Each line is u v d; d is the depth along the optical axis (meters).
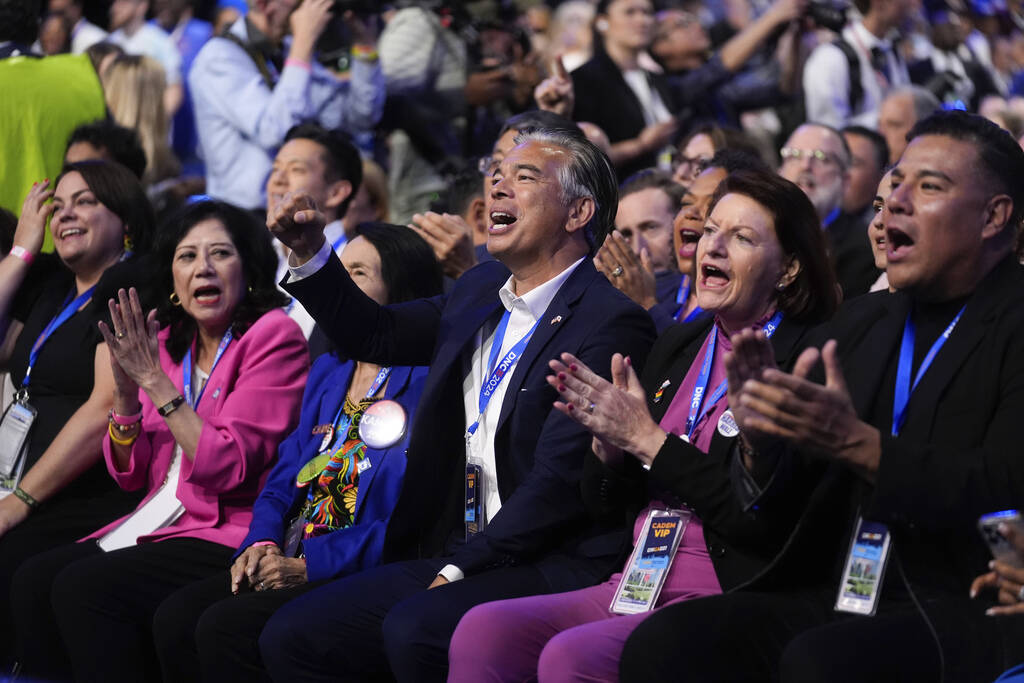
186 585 9.09
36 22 14.05
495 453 7.92
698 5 18.80
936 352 6.32
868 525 6.12
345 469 8.91
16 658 10.09
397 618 7.32
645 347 7.98
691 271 9.66
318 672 7.76
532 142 8.36
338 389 9.30
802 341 7.05
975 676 5.63
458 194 11.94
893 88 16.23
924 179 6.30
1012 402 5.96
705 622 6.23
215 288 9.81
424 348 8.78
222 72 14.52
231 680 8.24
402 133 14.41
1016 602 5.61
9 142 13.27
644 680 6.16
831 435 5.69
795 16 15.59
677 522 7.00
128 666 9.09
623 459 7.16
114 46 15.04
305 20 14.16
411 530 8.41
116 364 9.63
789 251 7.20
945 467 5.72
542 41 17.38
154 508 9.74
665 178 11.21
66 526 10.38
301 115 14.12
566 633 6.70
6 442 10.79
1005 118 14.28
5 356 11.62
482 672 6.90
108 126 12.86
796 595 6.42
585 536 7.72
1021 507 5.73
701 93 15.70
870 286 11.66
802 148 12.22
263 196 14.45
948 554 5.93
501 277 8.68
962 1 19.52
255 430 9.48
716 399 7.21
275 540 8.80
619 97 14.64
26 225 11.40
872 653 5.71
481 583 7.47
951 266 6.30
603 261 9.26
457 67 14.47
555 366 6.82
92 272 11.16
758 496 6.32
